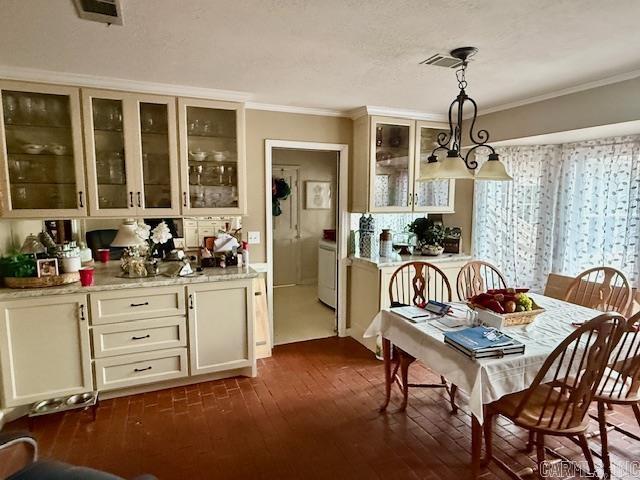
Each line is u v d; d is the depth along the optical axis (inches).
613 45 83.4
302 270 262.2
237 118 125.0
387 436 95.7
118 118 113.1
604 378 85.4
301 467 84.5
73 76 104.3
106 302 107.2
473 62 94.0
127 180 114.0
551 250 146.0
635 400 78.7
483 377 69.9
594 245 132.0
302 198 257.0
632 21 72.0
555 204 144.0
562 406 76.3
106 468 84.0
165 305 113.6
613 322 66.2
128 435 96.1
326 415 105.0
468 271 122.5
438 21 72.1
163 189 120.7
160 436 95.7
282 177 250.4
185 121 118.6
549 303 107.7
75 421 102.2
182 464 85.4
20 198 106.7
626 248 121.6
